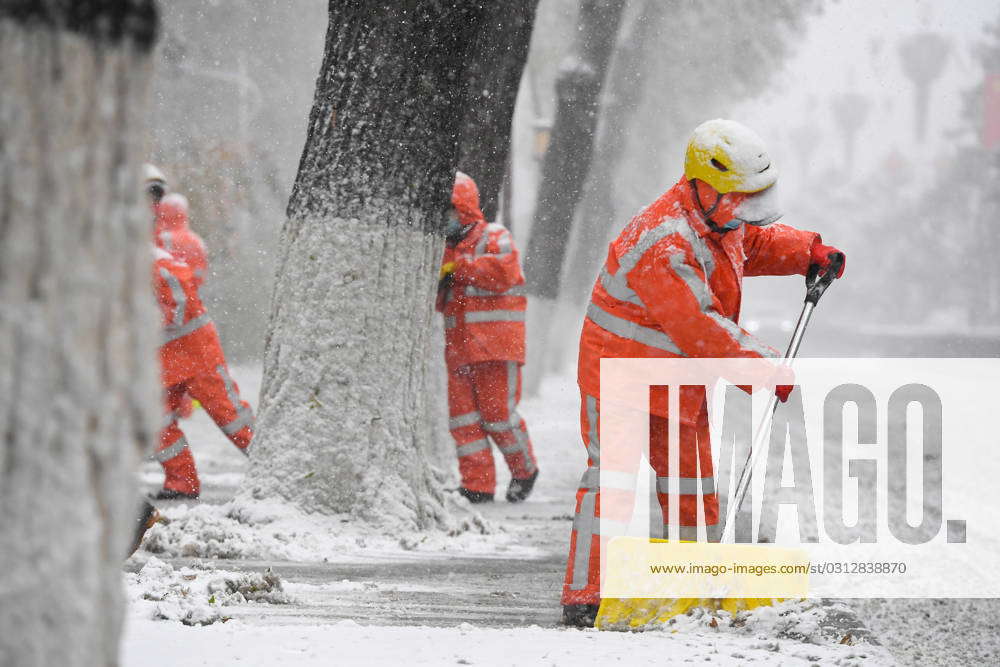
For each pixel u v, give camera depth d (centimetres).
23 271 351
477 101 2206
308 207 1564
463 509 1703
